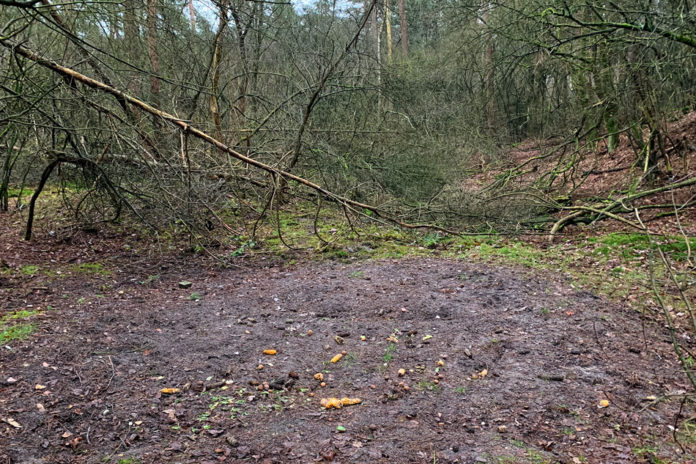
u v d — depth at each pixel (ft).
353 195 34.24
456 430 11.06
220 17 30.09
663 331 15.99
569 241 27.07
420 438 10.73
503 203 33.27
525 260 23.43
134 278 21.13
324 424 11.22
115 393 12.16
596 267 22.18
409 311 17.63
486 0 37.06
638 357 14.32
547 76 49.73
